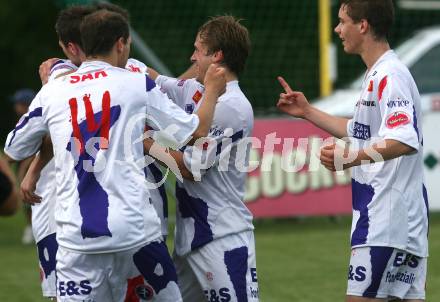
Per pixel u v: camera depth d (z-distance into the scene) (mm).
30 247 32406
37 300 23516
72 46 16516
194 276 16750
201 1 58062
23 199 16297
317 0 57844
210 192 16281
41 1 79688
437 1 53938
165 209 16719
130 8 56719
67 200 14641
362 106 15953
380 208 15641
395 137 15086
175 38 57406
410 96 15492
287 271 26688
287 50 57625
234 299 16188
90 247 14328
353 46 16203
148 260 14734
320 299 23172
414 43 40250
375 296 15766
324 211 35062
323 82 43406
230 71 16531
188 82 17047
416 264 16016
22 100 33875
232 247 16266
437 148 36000
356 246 15844
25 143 15180
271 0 58781
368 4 15883
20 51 80250
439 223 36250
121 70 15031
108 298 14828
